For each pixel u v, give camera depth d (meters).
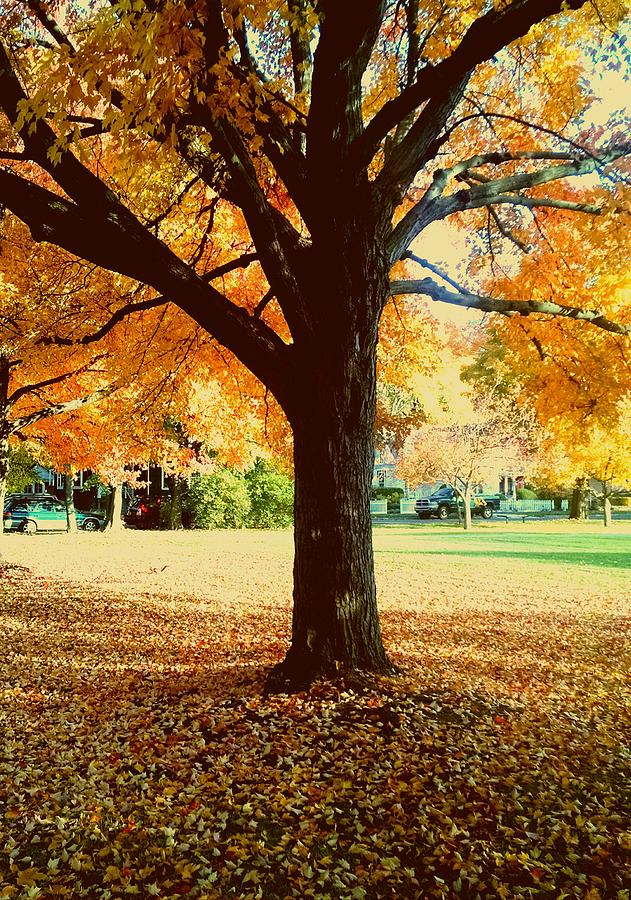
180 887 3.23
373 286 5.49
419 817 3.80
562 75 7.32
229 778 4.25
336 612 5.49
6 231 9.27
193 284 5.21
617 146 6.64
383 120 4.80
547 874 3.37
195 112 4.71
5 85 4.89
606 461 25.25
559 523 34.59
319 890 3.23
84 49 3.71
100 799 4.07
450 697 5.52
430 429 29.25
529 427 27.72
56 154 4.05
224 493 32.12
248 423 13.23
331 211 5.32
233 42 5.48
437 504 40.91
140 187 7.30
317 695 5.20
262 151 5.63
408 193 8.93
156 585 12.74
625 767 4.70
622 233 7.01
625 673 7.26
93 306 9.12
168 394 10.50
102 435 15.62
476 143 8.28
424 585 13.46
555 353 8.45
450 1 5.95
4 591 11.47
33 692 6.22
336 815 3.85
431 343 10.20
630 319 7.85
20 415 15.42
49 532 29.70
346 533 5.50
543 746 4.92
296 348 5.55
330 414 5.45
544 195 8.20
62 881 3.28
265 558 18.20
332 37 4.90
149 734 5.00
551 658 7.82
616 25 6.64
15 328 9.81
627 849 3.60
